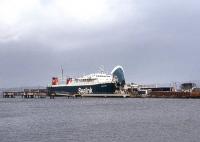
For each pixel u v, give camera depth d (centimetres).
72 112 15212
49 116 13488
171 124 10300
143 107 17525
